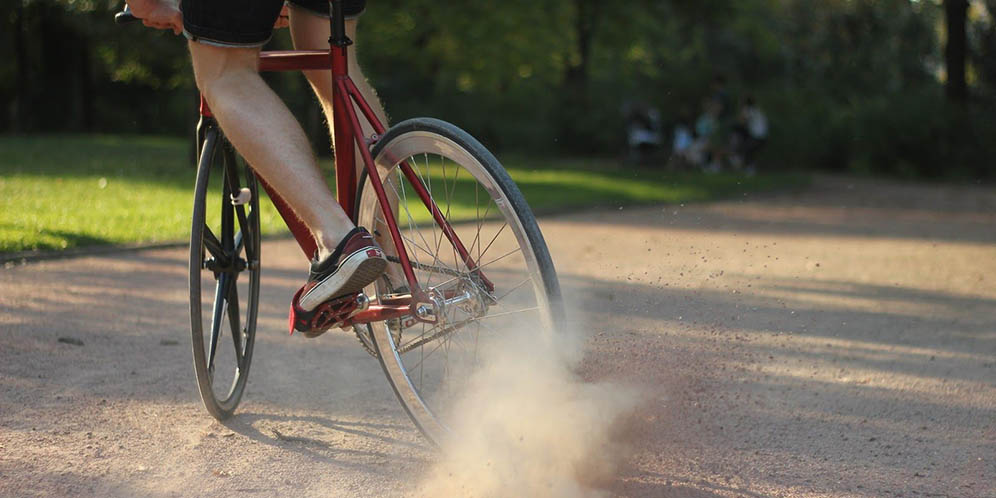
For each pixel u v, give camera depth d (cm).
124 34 2678
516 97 2594
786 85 3647
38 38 3105
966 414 330
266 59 264
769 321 460
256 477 261
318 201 237
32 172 1203
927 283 619
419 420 273
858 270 673
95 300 495
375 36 2092
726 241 827
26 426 296
